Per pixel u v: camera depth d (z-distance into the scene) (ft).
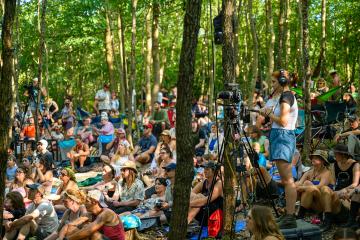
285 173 20.38
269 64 50.80
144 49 75.05
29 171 32.17
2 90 14.44
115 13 59.93
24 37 64.85
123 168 28.37
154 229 25.90
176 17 88.38
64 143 44.88
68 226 21.88
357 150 28.86
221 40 20.93
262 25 77.30
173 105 54.95
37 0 59.88
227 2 20.84
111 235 21.15
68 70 91.76
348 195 22.61
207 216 23.91
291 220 19.94
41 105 54.65
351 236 14.53
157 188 27.66
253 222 15.97
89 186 32.99
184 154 15.75
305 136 33.50
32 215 24.03
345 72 74.79
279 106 20.62
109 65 65.77
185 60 15.55
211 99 52.75
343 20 73.56
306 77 33.27
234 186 21.40
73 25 63.16
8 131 14.48
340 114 37.01
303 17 32.99
